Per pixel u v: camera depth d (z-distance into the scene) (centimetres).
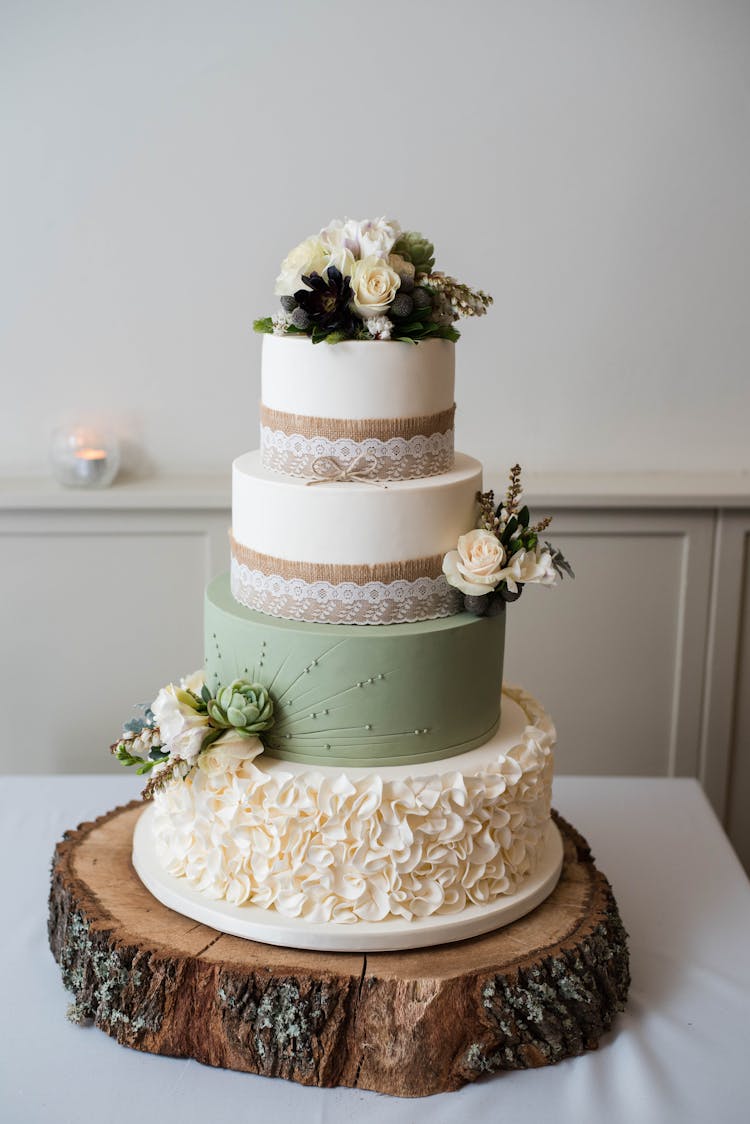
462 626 176
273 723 176
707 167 294
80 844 201
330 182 292
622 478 310
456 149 291
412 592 175
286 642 172
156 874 185
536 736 187
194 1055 165
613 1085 162
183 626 308
